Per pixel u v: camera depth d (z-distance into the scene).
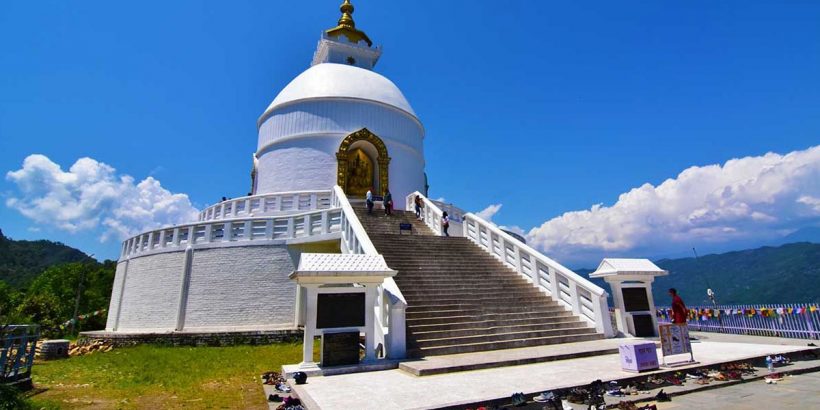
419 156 31.44
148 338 16.02
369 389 7.61
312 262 9.86
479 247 18.64
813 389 7.19
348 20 37.31
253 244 17.84
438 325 11.60
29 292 42.28
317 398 7.04
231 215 24.17
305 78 30.27
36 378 10.57
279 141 28.11
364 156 27.98
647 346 8.51
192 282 17.75
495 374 8.56
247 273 17.52
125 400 8.09
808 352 9.82
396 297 10.52
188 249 18.22
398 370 9.36
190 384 9.42
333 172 26.78
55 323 28.36
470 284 14.63
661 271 13.54
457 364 9.09
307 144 27.30
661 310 17.47
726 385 7.66
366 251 13.02
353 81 29.91
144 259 19.72
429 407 6.32
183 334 15.73
